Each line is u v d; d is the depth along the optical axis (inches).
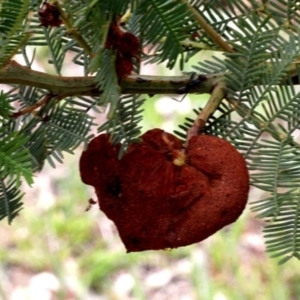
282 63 9.0
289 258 8.6
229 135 9.1
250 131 9.1
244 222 29.6
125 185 8.9
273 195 8.8
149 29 8.3
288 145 9.0
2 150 7.4
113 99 8.2
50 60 9.6
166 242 8.9
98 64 8.2
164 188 8.8
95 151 9.0
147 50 9.5
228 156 8.7
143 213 8.9
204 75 9.4
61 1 8.1
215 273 28.7
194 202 8.7
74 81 8.9
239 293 27.8
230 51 9.4
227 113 9.2
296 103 9.0
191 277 29.0
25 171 7.4
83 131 9.3
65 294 29.0
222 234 29.3
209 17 9.7
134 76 9.2
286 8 9.7
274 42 9.2
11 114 8.4
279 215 8.7
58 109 9.4
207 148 8.7
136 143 8.9
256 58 9.0
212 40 9.7
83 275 29.5
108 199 9.0
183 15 8.1
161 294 29.3
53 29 9.4
